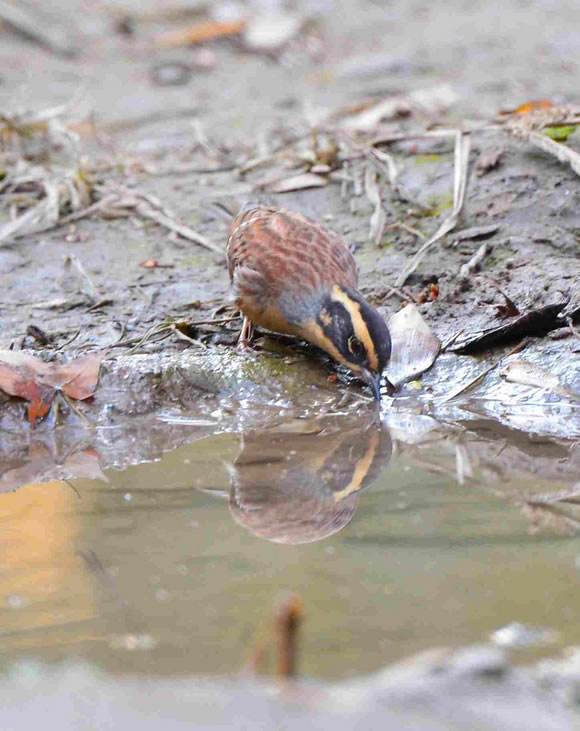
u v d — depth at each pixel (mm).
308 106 19344
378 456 10227
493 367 11930
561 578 7285
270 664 6168
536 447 10445
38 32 25734
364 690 5406
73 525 8586
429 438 10789
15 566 7781
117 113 21156
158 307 13148
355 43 25359
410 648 6344
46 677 5660
